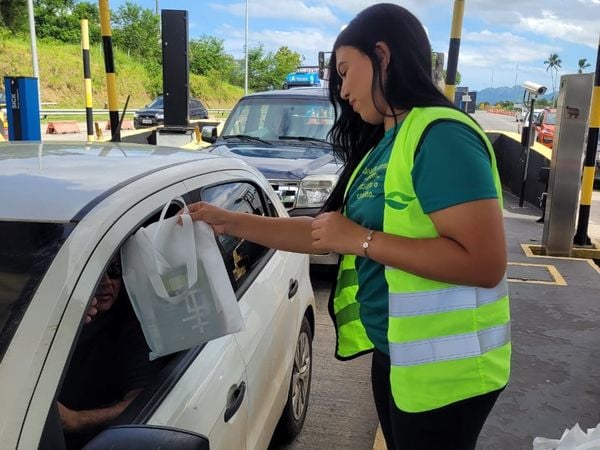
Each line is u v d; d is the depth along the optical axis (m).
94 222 1.60
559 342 4.17
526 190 11.59
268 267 2.87
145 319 1.65
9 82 7.25
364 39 1.63
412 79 1.61
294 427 3.18
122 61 47.91
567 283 5.63
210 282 1.71
